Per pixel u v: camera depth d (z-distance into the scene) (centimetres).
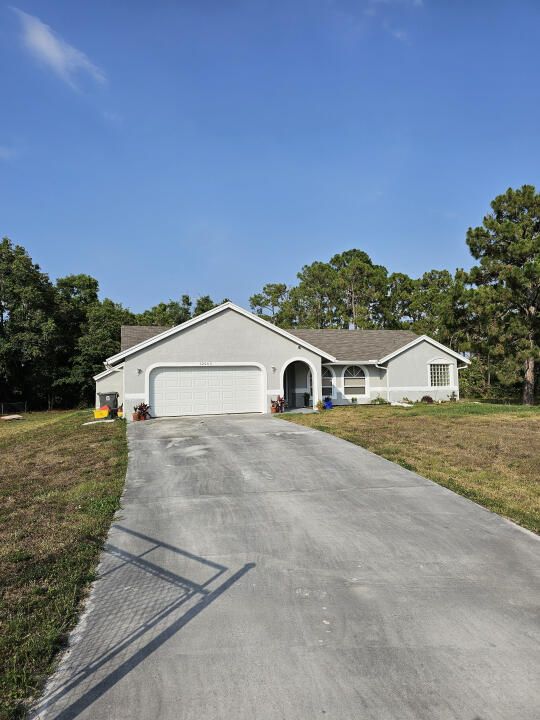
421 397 2542
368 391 2491
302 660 358
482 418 1719
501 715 300
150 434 1439
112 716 306
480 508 714
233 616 423
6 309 3462
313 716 301
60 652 377
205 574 509
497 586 476
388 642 380
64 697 325
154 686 333
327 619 416
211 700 317
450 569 516
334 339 2655
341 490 812
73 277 4156
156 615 429
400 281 4806
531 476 894
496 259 2556
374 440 1245
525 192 2494
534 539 597
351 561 538
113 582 495
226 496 787
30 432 1850
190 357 1964
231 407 2002
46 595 464
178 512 711
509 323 2378
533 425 1530
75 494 806
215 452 1128
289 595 461
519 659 357
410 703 311
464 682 331
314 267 5019
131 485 864
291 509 716
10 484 919
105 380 2505
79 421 2081
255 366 2031
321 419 1703
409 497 770
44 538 611
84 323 3859
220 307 1991
